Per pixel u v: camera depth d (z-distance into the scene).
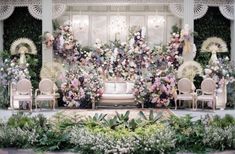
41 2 12.07
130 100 11.73
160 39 12.77
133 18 12.73
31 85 11.29
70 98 11.75
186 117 6.84
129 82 12.18
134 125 6.46
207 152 6.02
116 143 5.94
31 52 12.24
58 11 12.13
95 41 12.76
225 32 12.71
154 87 11.64
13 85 11.26
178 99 11.44
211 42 12.40
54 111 11.02
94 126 6.55
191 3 12.01
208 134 6.14
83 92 11.68
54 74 11.84
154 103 11.84
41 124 6.67
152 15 12.73
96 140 5.98
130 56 12.45
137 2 12.12
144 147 5.95
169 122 6.70
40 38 12.25
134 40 12.46
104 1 12.09
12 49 12.18
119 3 12.11
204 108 11.74
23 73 11.48
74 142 6.14
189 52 12.00
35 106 11.45
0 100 11.74
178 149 6.09
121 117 6.81
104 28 12.82
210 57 12.39
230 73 11.77
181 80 11.42
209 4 12.14
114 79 12.34
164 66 12.34
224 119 6.79
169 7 12.39
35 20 12.59
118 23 12.76
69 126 6.55
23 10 12.63
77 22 12.73
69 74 11.88
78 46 12.48
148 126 6.42
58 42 12.20
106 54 12.47
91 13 12.76
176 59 12.14
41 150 6.10
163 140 5.98
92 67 12.35
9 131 6.33
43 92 11.27
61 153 6.02
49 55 12.04
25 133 6.30
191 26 12.03
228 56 12.64
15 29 12.66
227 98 11.94
